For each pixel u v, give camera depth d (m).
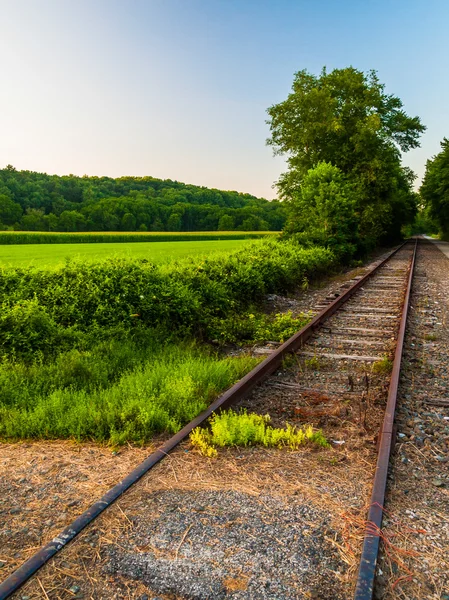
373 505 2.94
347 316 9.64
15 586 2.27
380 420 4.47
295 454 3.81
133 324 7.95
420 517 2.96
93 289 8.20
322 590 2.31
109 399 4.91
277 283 13.56
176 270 10.30
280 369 6.19
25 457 3.90
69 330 7.14
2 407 4.86
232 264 12.39
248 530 2.78
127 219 126.38
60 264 9.36
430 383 5.61
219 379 5.57
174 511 2.97
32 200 138.62
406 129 40.53
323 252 20.14
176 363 6.28
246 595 2.27
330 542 2.68
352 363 6.41
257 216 140.38
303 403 4.98
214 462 3.65
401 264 24.25
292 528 2.80
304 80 37.00
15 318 6.80
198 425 4.17
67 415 4.52
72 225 122.62
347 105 36.44
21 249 41.00
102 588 2.32
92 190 158.12
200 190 175.62
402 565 2.51
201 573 2.42
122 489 3.15
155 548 2.61
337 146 36.75
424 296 12.69
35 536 2.81
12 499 3.25
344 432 4.24
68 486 3.40
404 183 54.12
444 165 56.97
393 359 6.40
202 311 9.05
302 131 36.22
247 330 8.75
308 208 25.64
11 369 5.91
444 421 4.50
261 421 4.30
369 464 3.63
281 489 3.26
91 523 2.81
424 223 152.88
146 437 4.21
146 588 2.32
